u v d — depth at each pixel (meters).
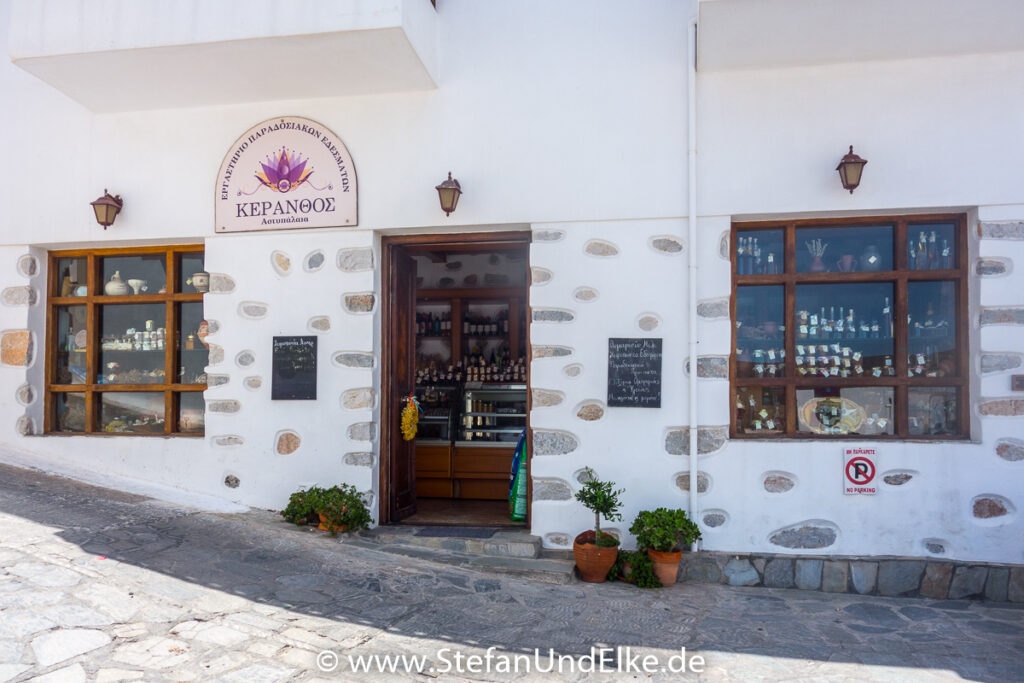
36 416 5.77
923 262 4.92
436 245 5.54
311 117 5.33
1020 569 4.54
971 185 4.66
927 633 3.94
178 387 5.69
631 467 4.92
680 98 4.92
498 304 7.98
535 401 5.01
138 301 5.79
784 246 5.05
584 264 5.00
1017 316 4.61
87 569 3.90
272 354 5.32
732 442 4.84
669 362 4.90
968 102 4.67
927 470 4.67
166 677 2.94
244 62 4.79
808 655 3.59
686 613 4.16
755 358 5.04
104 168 5.60
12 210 5.73
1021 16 4.18
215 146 5.45
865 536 4.71
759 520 4.80
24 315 5.70
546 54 5.07
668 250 4.92
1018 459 4.60
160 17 4.58
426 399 7.43
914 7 4.11
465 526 5.36
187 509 5.12
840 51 4.62
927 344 4.92
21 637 3.11
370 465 5.23
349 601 3.93
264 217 5.37
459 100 5.16
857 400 4.98
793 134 4.82
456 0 5.18
